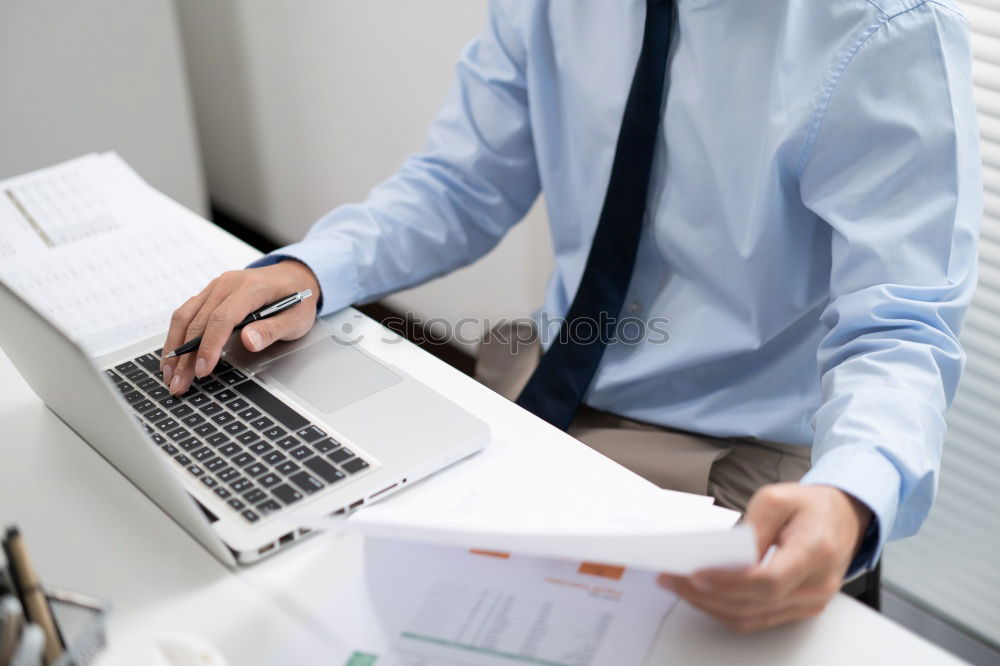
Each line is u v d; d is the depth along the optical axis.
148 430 0.80
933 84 0.88
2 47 2.01
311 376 0.86
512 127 1.22
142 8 2.15
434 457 0.76
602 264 1.08
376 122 2.12
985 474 1.42
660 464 1.02
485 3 1.74
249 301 0.91
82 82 2.14
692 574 0.59
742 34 0.97
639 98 1.04
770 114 0.95
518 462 0.77
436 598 0.66
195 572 0.68
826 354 0.89
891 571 1.61
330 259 1.02
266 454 0.76
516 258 1.96
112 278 1.03
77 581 0.68
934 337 0.82
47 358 0.70
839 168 0.92
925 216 0.87
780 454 1.06
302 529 0.71
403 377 0.86
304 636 0.63
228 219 2.78
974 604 1.52
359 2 2.00
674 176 1.05
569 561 0.68
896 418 0.75
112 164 1.24
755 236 0.99
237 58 2.44
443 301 2.21
